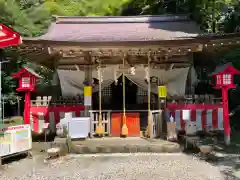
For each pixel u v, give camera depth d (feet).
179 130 31.58
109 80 35.45
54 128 33.14
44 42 28.40
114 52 31.09
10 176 18.86
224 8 44.65
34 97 54.44
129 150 25.41
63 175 18.88
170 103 32.50
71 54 33.27
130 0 73.56
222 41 28.53
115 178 17.98
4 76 49.85
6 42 21.02
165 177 17.99
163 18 41.73
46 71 57.52
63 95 36.11
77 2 81.20
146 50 30.30
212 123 31.76
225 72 27.09
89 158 23.65
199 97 32.48
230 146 26.50
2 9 51.90
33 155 24.77
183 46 29.17
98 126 30.27
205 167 20.18
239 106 44.73
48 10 67.77
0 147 21.38
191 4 50.52
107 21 42.24
